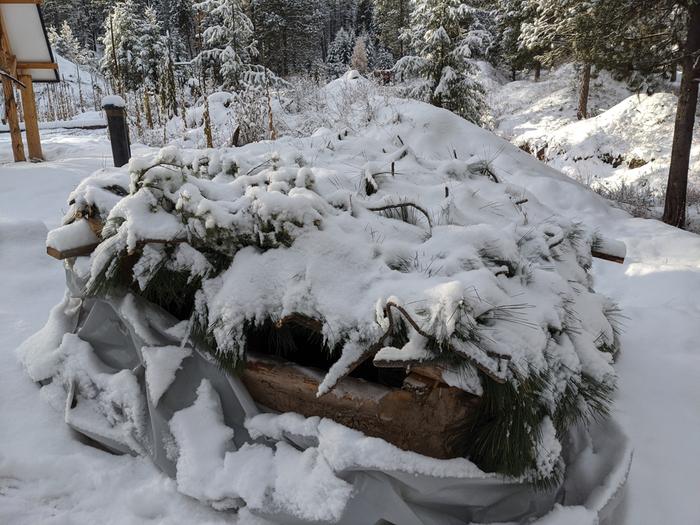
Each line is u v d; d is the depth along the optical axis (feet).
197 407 6.65
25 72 26.48
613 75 32.94
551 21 37.91
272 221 6.36
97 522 6.32
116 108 21.85
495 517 5.82
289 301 6.01
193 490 6.18
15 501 6.56
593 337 7.10
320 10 172.65
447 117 26.73
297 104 36.88
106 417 7.46
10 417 7.90
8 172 21.36
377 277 6.19
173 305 7.57
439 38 44.14
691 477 7.24
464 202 8.95
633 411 8.52
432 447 5.68
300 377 6.29
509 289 6.42
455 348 5.24
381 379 6.77
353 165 11.28
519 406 5.47
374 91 31.83
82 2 184.24
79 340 8.04
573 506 5.92
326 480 5.67
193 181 7.24
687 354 10.87
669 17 29.30
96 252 7.15
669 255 18.99
